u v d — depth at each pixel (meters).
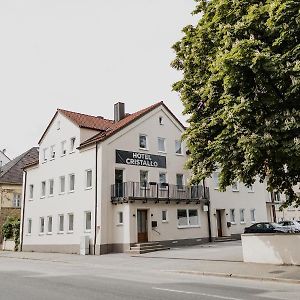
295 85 10.47
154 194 30.56
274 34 11.39
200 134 13.84
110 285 11.66
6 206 43.81
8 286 11.88
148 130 31.86
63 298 9.45
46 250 33.53
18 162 47.06
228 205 35.81
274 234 15.91
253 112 11.37
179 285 11.54
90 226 28.77
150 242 27.97
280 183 13.55
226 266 15.77
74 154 31.50
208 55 13.77
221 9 12.72
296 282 11.67
